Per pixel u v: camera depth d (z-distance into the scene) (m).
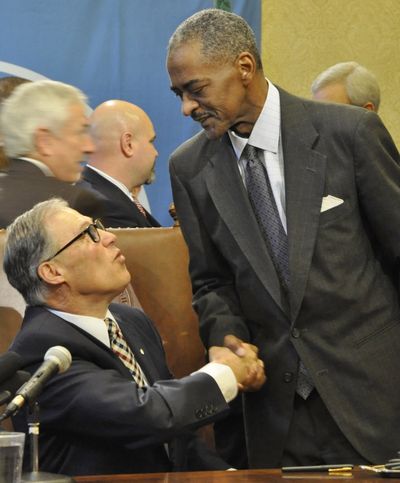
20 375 2.47
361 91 5.10
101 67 6.02
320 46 7.20
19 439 2.20
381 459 3.25
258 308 3.35
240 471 2.81
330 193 3.24
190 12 6.19
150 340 3.51
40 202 3.57
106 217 5.00
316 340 3.26
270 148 3.31
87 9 5.99
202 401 3.05
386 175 3.21
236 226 3.32
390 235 3.21
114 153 5.12
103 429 3.00
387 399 3.27
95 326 3.21
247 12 6.48
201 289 3.51
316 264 3.24
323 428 3.31
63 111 3.87
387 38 7.30
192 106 3.19
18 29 5.86
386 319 3.31
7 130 3.83
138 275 4.18
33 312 3.25
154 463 3.17
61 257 3.21
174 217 4.29
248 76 3.19
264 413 3.37
